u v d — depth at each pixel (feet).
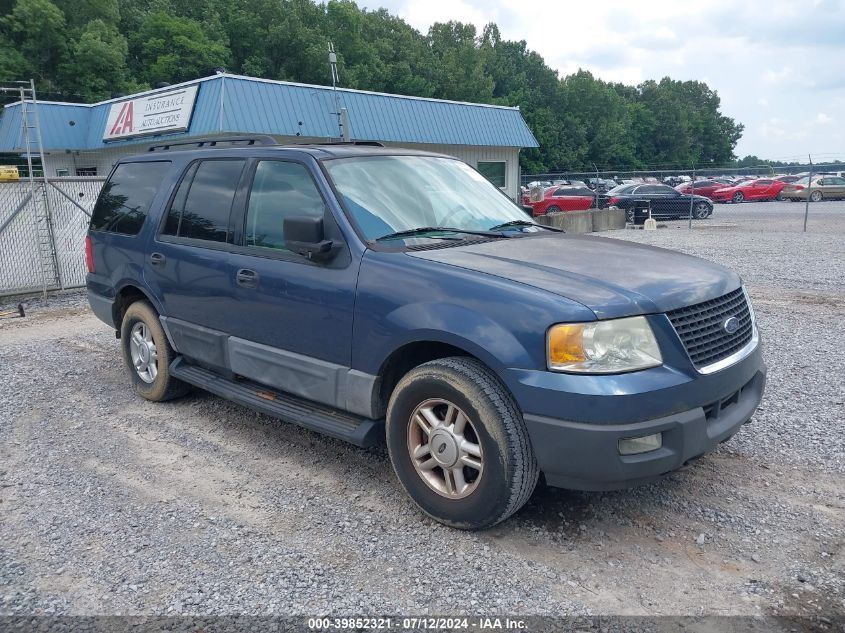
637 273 11.74
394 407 12.06
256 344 14.61
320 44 191.62
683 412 10.57
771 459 14.40
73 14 150.92
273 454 15.15
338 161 14.21
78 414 17.99
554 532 11.62
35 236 37.88
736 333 12.14
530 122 253.85
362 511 12.48
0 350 25.41
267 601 9.87
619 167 293.02
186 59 161.27
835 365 20.89
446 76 226.99
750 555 10.87
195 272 15.88
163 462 14.83
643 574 10.40
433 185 15.16
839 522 11.82
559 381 10.17
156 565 10.85
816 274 38.14
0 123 77.51
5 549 11.44
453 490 11.55
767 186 128.36
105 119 74.43
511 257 12.41
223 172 16.03
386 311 11.93
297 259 13.64
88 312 33.24
